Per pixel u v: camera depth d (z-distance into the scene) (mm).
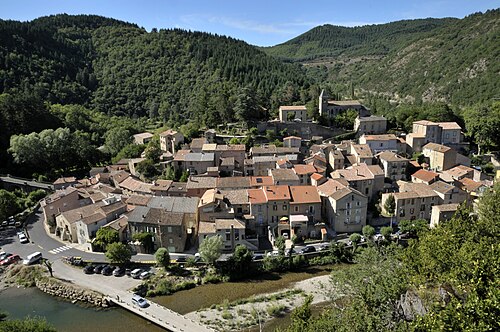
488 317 28594
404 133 160250
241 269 81938
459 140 147625
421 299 40688
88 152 157125
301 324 47438
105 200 106500
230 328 64250
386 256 52125
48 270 82062
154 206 99812
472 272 34719
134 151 156125
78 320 67312
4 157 145625
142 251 90500
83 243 95438
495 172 128875
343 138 156750
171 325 62969
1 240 98312
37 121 168000
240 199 101625
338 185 105688
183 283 78250
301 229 96312
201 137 155125
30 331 48531
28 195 123750
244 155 133625
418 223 94250
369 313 39531
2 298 75188
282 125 159000
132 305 69250
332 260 86625
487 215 53844
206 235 90812
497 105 158375
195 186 110875
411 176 123062
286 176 111562
